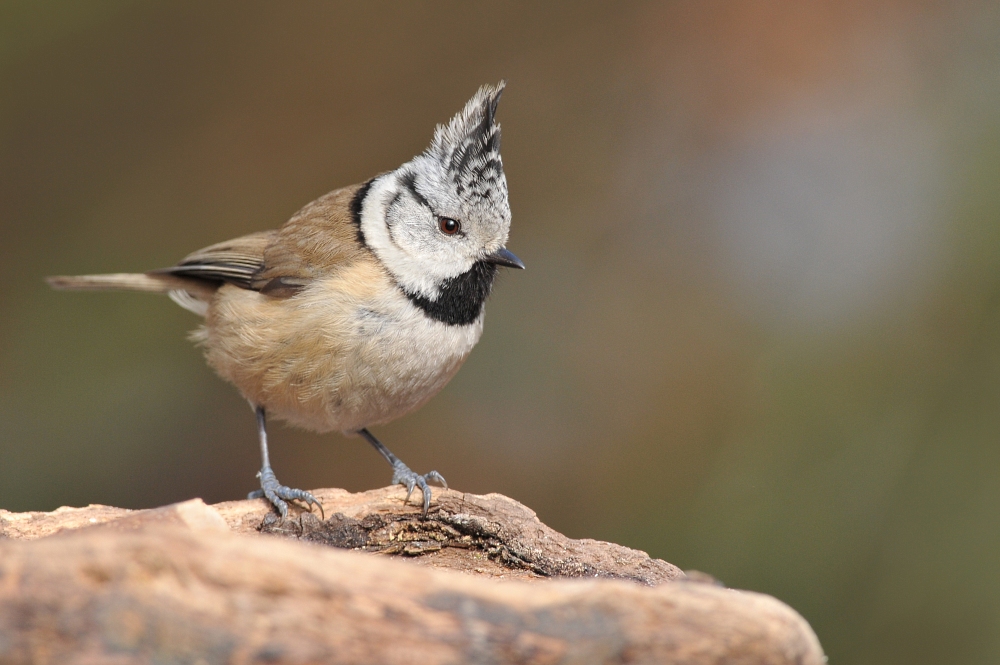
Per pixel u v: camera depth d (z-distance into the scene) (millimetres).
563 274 13312
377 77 14109
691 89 13586
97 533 4172
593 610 3877
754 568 10242
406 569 3941
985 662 9562
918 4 12719
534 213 13711
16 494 12148
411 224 7480
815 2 12898
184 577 3617
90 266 13266
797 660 3961
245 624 3633
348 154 14031
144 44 13625
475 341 7844
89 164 13547
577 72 14102
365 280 7266
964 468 10219
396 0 14070
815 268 12188
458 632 3787
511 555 6633
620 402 12297
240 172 13844
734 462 11008
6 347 12680
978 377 10586
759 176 13102
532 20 14188
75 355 12703
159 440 12805
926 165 12219
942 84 12531
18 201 13312
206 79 13844
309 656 3652
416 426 12820
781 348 11570
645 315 12742
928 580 9852
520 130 14008
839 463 10547
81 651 3525
